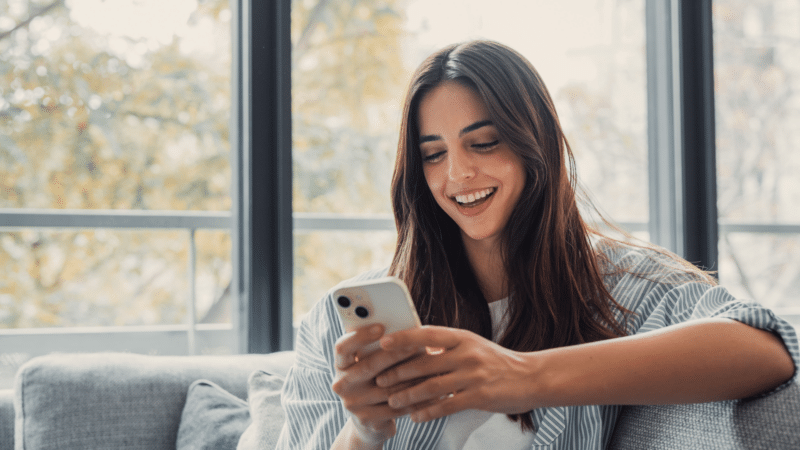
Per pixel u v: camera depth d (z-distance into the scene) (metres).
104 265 1.82
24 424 1.15
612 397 0.60
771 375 0.64
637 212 2.18
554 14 2.13
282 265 1.64
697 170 2.03
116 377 1.22
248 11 1.66
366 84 1.98
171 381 1.25
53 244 1.78
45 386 1.17
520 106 0.85
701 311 0.75
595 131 2.16
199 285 1.88
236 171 1.78
